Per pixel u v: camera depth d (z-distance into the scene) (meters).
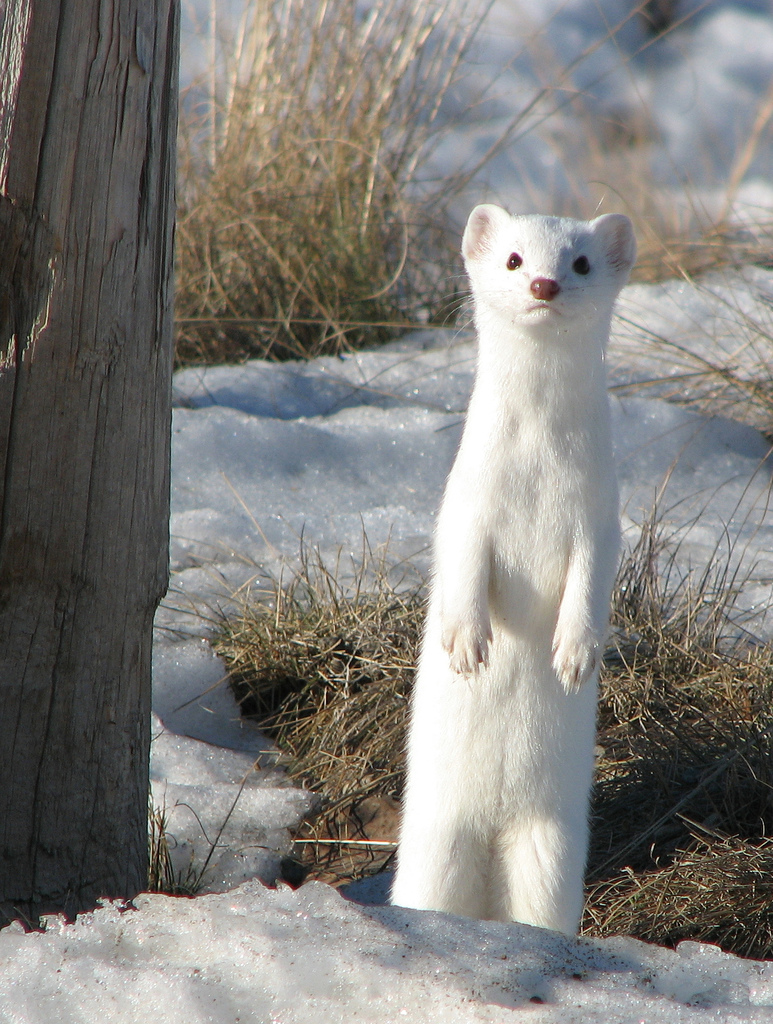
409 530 12.62
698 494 13.30
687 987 5.09
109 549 6.26
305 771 9.70
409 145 18.47
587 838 7.61
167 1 5.95
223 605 11.43
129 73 5.77
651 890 7.84
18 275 5.76
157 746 9.68
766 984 5.09
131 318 6.09
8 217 5.66
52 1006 5.09
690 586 10.59
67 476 6.02
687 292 17.52
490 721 7.40
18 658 6.10
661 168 28.48
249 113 17.62
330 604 11.09
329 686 10.50
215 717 10.34
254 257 17.05
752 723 9.10
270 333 17.02
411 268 18.00
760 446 14.47
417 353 16.77
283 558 11.63
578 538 7.28
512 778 7.39
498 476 7.27
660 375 15.67
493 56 31.61
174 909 5.57
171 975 5.11
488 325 7.46
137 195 5.98
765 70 35.44
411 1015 4.88
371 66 18.09
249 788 9.30
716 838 8.43
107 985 5.13
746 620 10.67
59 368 5.89
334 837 9.09
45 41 5.52
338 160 17.44
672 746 9.13
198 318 16.12
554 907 7.38
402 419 14.85
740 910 7.49
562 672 7.16
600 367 7.38
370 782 9.51
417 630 10.60
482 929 5.47
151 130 5.97
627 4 37.62
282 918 5.46
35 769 6.27
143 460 6.33
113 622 6.39
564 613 7.21
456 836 7.46
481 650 7.16
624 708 9.68
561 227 7.65
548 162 27.64
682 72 35.09
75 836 6.49
